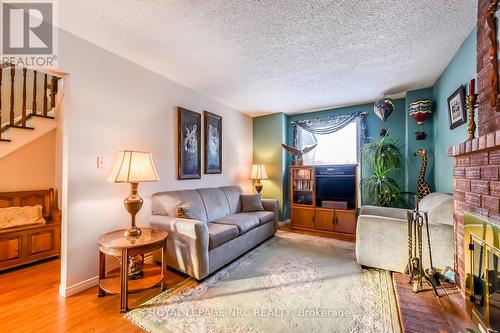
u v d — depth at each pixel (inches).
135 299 76.5
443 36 82.0
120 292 71.4
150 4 66.9
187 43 87.2
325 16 71.5
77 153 82.7
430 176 127.5
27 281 88.4
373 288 82.5
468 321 59.6
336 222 153.3
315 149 182.7
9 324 63.7
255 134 196.4
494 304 50.1
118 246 71.1
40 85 129.3
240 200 152.4
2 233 93.9
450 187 102.2
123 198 97.7
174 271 97.4
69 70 80.7
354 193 153.0
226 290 82.1
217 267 96.7
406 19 72.7
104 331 61.3
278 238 143.6
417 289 75.9
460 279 72.4
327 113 177.5
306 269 98.8
